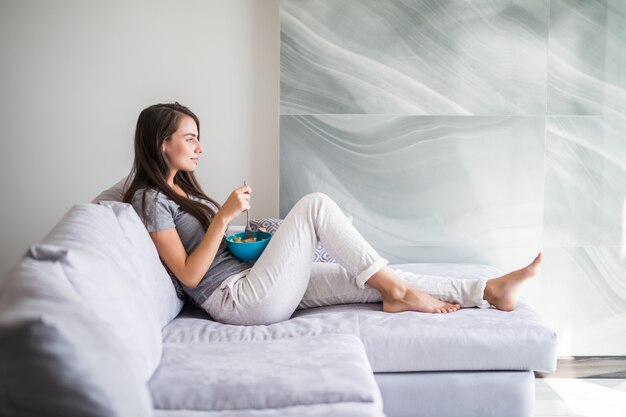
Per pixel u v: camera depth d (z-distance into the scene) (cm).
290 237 205
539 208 291
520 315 205
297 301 210
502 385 195
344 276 223
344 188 290
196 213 212
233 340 187
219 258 217
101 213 169
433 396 196
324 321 201
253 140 300
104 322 129
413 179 290
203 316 216
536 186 290
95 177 304
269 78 296
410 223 292
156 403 131
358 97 284
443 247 294
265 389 134
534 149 288
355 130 286
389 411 196
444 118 286
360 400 132
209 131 300
